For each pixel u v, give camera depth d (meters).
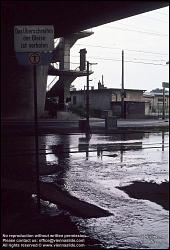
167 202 7.39
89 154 15.48
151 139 23.41
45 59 6.37
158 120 62.56
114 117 32.84
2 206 6.98
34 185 8.89
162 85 59.25
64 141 21.30
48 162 12.98
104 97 78.38
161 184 9.13
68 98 62.34
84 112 64.62
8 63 45.34
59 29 39.62
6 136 24.19
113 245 5.09
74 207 6.88
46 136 24.98
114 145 19.27
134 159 13.98
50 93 72.06
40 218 6.25
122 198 7.73
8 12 30.56
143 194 8.07
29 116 50.12
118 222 6.10
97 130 31.31
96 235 5.48
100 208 6.89
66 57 69.44
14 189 8.43
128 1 27.08
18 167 11.77
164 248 4.99
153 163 12.91
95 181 9.55
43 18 33.34
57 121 46.88
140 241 5.25
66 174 10.56
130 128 35.19
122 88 64.56
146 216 6.44
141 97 82.31
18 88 48.00
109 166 12.16
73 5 28.23
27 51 6.38
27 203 7.23
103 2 27.25
